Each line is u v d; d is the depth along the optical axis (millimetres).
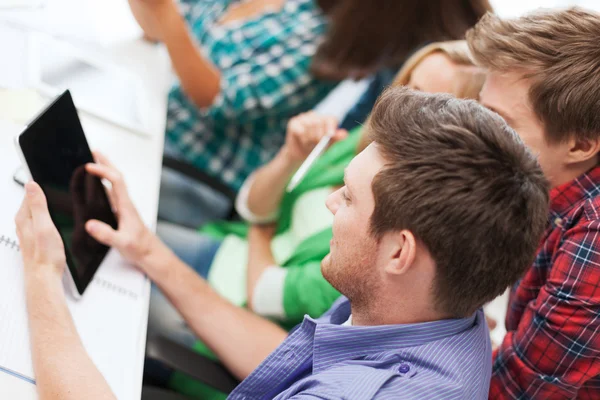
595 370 980
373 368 763
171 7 1718
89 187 1109
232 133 1915
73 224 1029
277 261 1508
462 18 1670
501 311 2164
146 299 1104
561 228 1021
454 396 741
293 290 1298
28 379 852
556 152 963
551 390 1003
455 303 763
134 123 1477
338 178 1476
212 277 1533
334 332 813
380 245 757
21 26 1577
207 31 1985
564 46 909
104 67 1609
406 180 714
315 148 1522
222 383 1125
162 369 1252
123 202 1154
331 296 1261
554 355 978
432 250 722
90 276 1054
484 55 977
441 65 1287
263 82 1793
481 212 698
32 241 948
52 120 1022
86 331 978
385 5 1656
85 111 1419
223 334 1195
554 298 964
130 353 988
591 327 939
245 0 2006
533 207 726
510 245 722
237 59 1869
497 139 720
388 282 769
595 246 934
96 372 862
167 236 1587
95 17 1814
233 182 1909
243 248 1614
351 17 1684
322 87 1825
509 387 1039
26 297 926
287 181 1565
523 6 2561
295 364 890
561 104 912
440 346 780
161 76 1716
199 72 1807
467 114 736
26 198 950
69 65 1525
